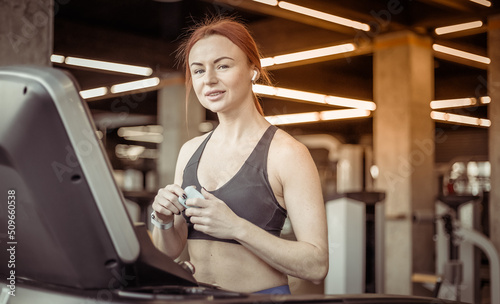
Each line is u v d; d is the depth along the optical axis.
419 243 7.30
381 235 4.18
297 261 1.08
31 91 0.71
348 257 4.11
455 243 5.00
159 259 0.81
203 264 1.19
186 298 0.74
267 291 1.16
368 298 0.86
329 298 0.83
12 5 2.51
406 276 7.10
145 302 0.71
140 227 0.80
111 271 0.76
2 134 0.75
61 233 0.75
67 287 0.80
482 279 6.56
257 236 1.06
